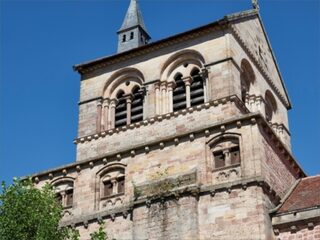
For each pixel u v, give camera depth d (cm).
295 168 4716
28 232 3706
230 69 4806
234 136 4216
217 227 3947
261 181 3969
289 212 3919
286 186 4431
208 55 4950
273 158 4325
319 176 4562
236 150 4197
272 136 4369
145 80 5131
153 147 4438
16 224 3684
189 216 3997
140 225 4131
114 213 4316
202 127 4322
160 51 5212
